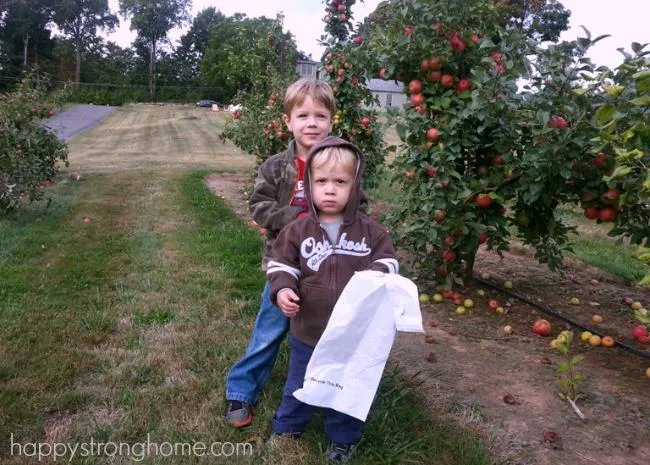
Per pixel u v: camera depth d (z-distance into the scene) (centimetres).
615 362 363
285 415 247
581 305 480
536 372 340
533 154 371
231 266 521
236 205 895
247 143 966
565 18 3694
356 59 530
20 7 7388
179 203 873
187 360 327
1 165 715
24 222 701
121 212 794
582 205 399
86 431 256
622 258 651
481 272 566
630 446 265
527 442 265
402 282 203
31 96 901
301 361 233
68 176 1194
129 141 2425
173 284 465
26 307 402
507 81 397
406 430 264
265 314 265
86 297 431
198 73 8762
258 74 1012
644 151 287
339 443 239
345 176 216
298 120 243
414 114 431
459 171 462
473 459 244
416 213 447
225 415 271
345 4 673
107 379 303
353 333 205
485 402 301
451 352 367
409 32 423
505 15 450
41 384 294
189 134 2795
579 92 321
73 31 8194
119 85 7775
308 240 221
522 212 446
